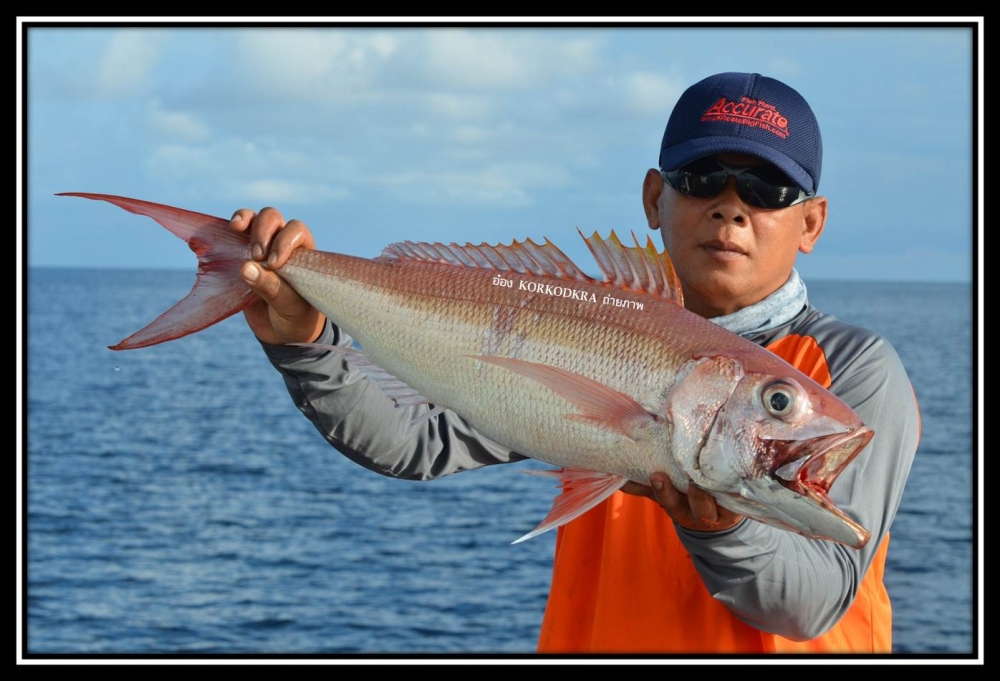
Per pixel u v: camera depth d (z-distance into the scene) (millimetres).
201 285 3178
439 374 3004
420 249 3111
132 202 3131
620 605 3307
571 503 2828
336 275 3092
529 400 2861
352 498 30594
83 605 19703
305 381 3314
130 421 48125
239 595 20328
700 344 2799
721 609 3221
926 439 44438
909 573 22578
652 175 3758
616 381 2812
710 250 3387
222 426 46969
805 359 3289
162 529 26406
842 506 2885
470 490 31688
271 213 3158
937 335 104500
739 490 2709
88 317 123312
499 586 20906
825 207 3643
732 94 3377
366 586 20859
